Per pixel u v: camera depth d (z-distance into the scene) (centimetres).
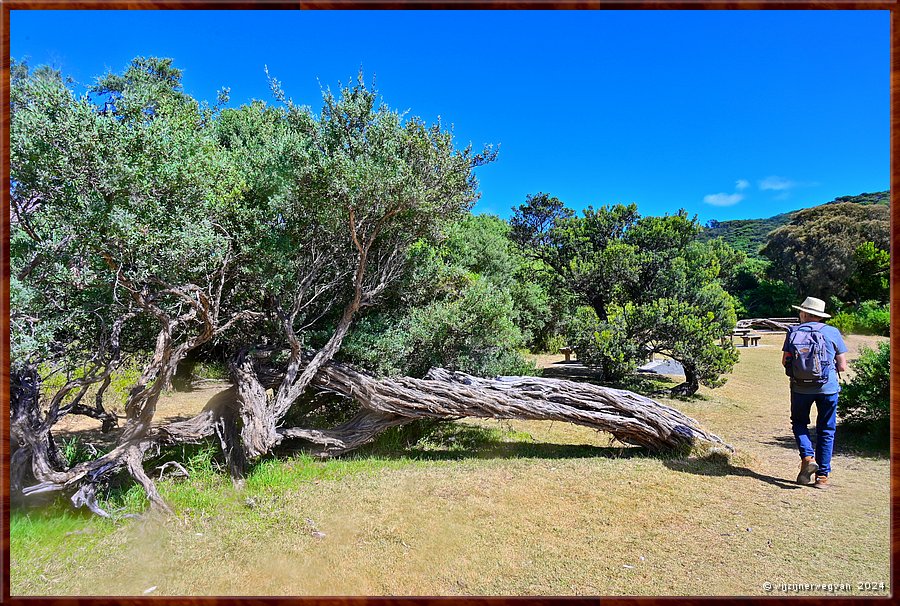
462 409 539
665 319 856
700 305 916
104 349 449
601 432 638
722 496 416
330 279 611
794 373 442
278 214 518
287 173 486
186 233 390
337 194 482
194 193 405
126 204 365
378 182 473
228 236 468
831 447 436
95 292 446
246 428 471
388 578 304
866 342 1516
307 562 322
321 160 473
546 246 1173
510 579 300
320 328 625
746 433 627
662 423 528
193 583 301
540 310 1171
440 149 543
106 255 352
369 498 421
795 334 448
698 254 984
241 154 555
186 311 489
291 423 614
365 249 515
